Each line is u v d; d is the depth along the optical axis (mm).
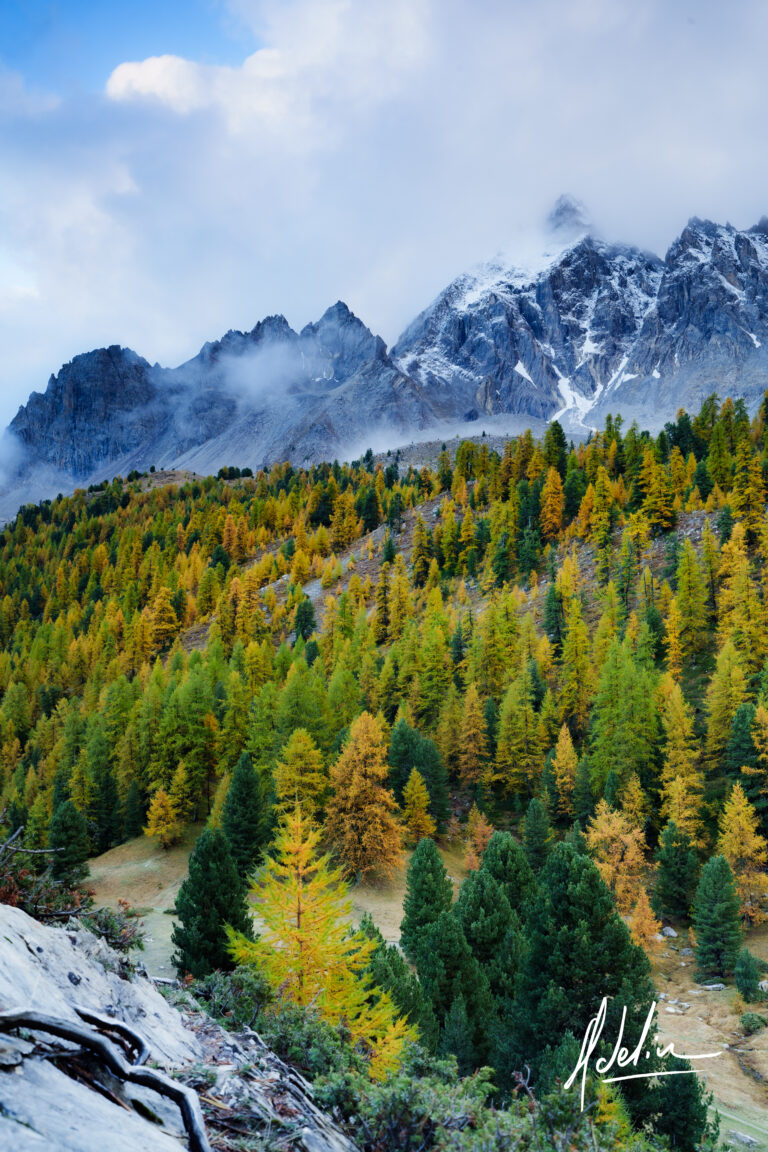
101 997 4734
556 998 15875
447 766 65562
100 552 183000
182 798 55406
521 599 101750
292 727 58844
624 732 54625
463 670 80438
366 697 75812
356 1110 5469
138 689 77562
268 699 62562
